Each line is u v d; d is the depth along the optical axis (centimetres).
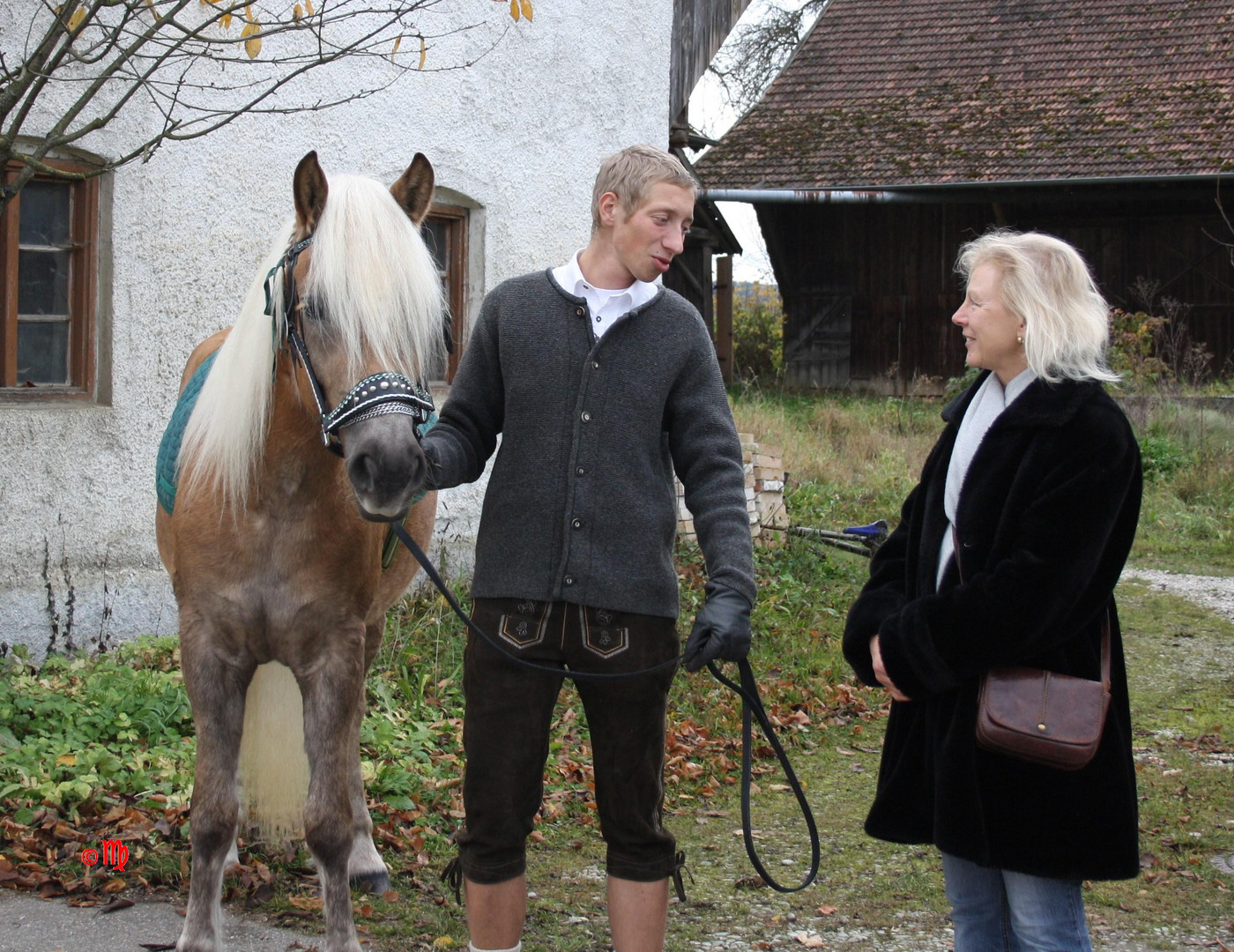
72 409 541
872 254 1995
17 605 520
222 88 450
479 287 718
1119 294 1900
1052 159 1780
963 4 2123
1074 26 2028
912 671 241
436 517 702
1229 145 1723
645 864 263
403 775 416
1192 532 1064
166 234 565
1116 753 239
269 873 353
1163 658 688
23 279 538
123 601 557
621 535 256
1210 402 1363
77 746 419
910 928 352
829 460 1200
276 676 319
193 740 443
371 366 251
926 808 254
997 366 250
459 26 680
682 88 1129
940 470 262
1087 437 232
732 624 242
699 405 263
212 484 293
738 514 256
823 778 484
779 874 388
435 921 338
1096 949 341
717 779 472
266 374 283
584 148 770
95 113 530
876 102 1981
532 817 267
